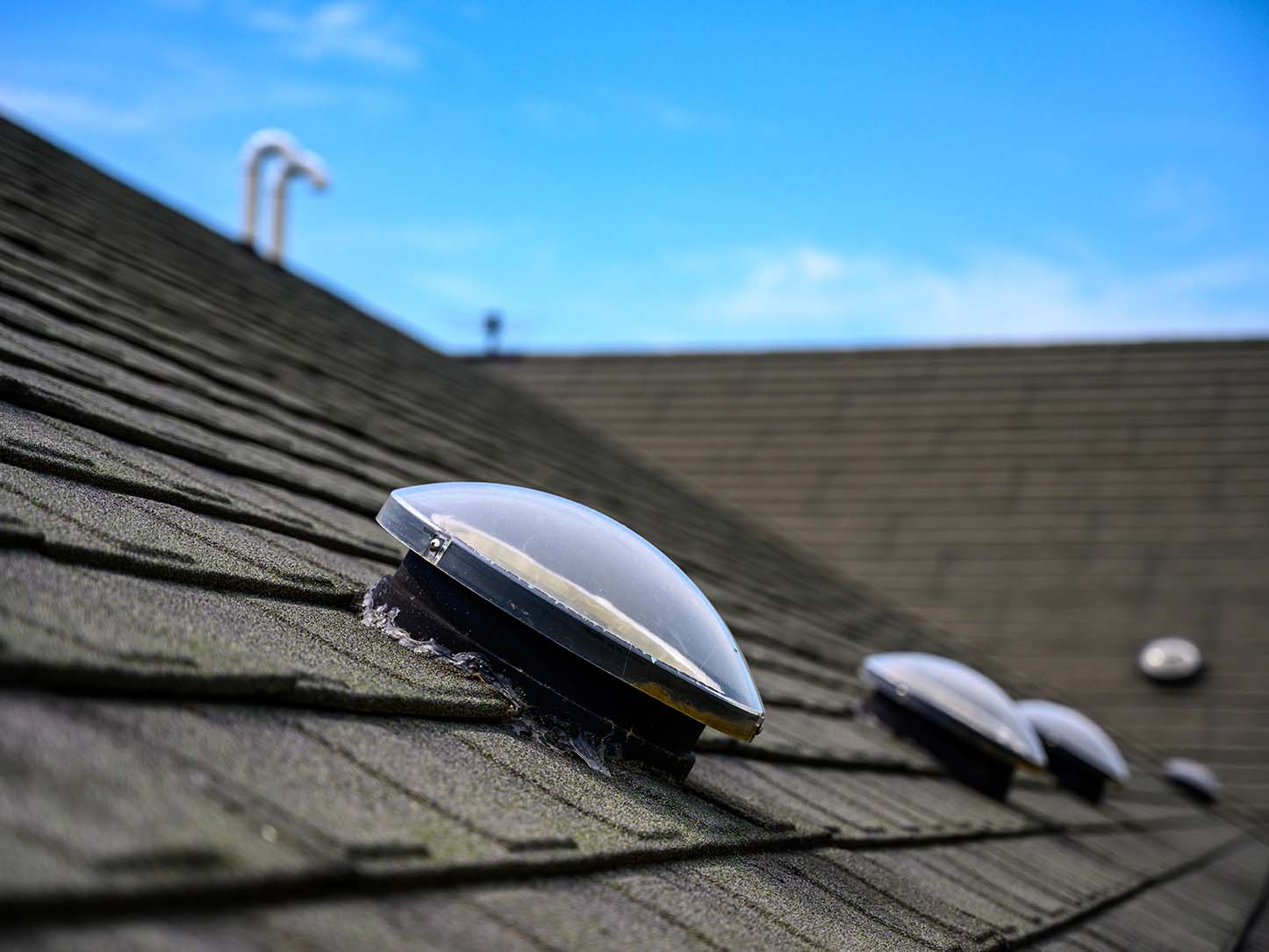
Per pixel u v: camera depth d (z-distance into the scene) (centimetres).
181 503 147
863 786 225
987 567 834
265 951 63
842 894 139
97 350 215
